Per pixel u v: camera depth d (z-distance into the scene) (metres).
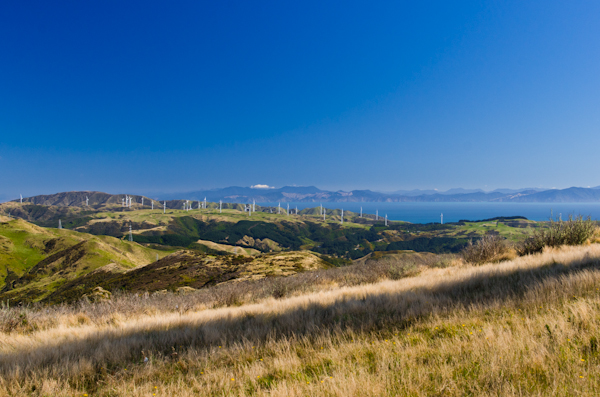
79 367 5.89
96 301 21.02
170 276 42.41
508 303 6.73
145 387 4.83
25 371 5.69
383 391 3.71
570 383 3.39
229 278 37.44
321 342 6.14
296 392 4.01
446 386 3.66
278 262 45.91
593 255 11.27
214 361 5.98
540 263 11.67
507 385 3.43
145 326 9.92
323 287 20.19
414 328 6.29
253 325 8.36
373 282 19.48
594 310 5.14
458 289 9.69
